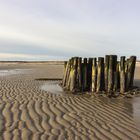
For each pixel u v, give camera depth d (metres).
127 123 7.34
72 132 6.44
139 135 6.33
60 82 17.44
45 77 21.58
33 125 6.95
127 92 12.35
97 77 12.57
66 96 11.70
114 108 9.31
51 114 8.17
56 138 5.98
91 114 8.32
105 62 12.52
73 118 7.77
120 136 6.23
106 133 6.42
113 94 12.05
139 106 9.74
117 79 12.59
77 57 13.15
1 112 8.26
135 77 21.11
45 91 13.06
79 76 13.14
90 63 13.23
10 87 14.06
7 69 36.31
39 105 9.45
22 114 8.07
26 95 11.57
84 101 10.55
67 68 14.65
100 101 10.62
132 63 12.90
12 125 6.90
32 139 5.87
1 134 6.17
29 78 20.09
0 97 10.84
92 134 6.32
